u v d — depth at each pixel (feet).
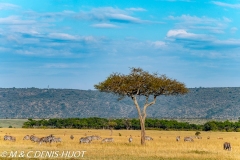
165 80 351.87
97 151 248.32
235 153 256.52
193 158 220.64
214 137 638.53
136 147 292.81
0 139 381.60
